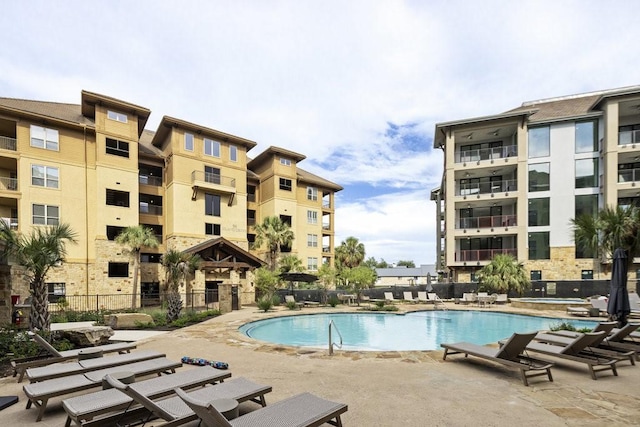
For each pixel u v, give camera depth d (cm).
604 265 2522
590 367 603
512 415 444
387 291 2678
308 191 3997
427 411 460
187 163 2933
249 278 2831
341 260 4366
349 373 647
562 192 2672
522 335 593
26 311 1292
